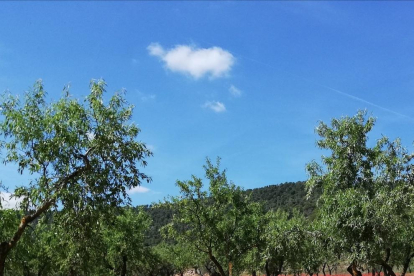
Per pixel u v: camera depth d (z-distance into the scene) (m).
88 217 12.49
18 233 11.89
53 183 12.48
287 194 110.62
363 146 18.03
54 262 31.98
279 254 19.88
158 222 85.19
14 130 12.22
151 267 38.09
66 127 12.48
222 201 25.41
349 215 16.06
